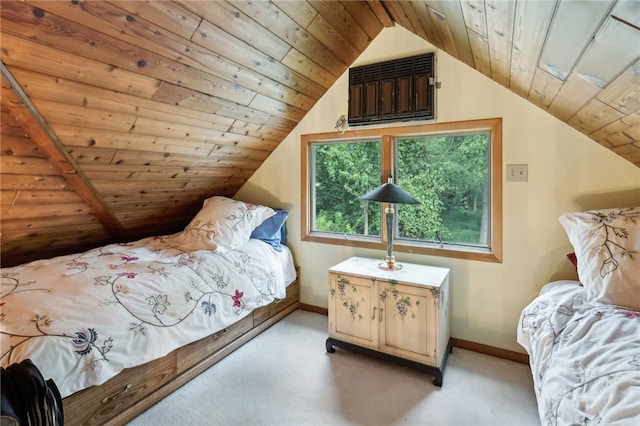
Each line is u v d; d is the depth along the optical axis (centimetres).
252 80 212
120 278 182
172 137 216
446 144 248
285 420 168
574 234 180
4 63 126
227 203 280
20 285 164
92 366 142
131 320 164
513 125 217
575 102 153
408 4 186
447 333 224
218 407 177
